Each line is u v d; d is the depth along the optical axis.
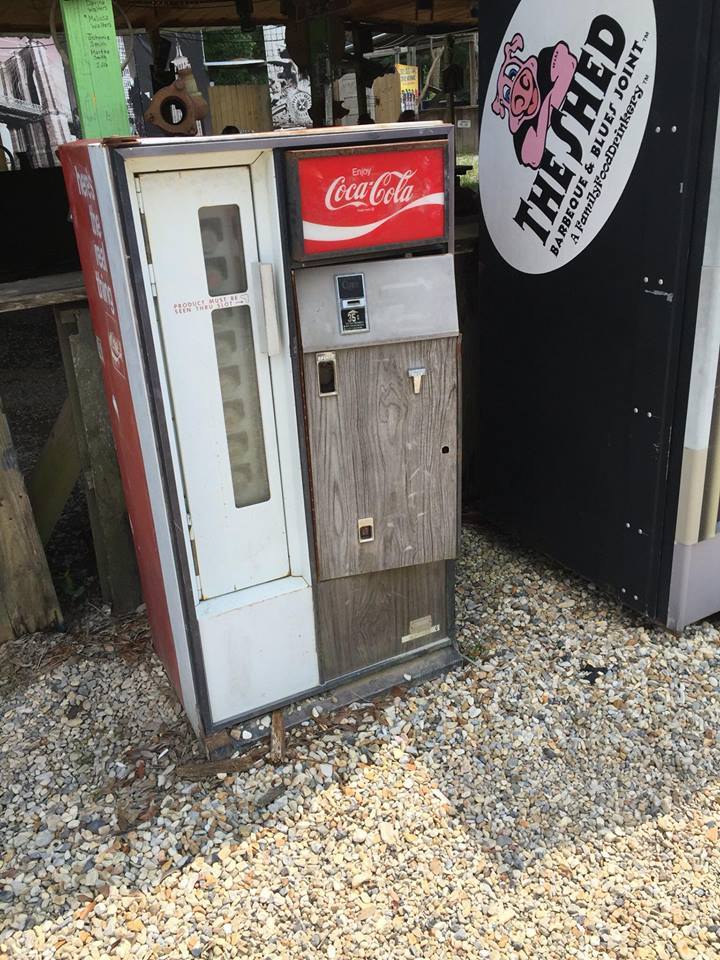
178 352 2.03
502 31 2.81
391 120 6.38
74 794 2.31
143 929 1.91
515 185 2.95
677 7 2.17
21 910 1.97
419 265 2.16
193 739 2.47
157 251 1.92
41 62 12.33
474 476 3.98
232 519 2.26
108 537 3.02
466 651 2.81
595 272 2.69
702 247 2.30
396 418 2.23
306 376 2.09
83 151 1.93
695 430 2.47
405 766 2.34
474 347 3.71
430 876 2.01
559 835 2.11
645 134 2.37
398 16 5.98
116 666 2.83
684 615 2.77
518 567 3.39
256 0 5.80
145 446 2.08
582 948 1.82
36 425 5.42
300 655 2.46
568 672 2.70
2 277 5.04
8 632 2.99
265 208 2.01
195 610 2.22
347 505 2.29
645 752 2.37
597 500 2.94
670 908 1.90
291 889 1.99
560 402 3.00
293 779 2.30
